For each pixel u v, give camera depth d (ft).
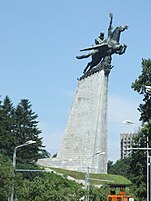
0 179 185.16
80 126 442.91
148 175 183.42
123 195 224.33
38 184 247.29
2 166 187.93
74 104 456.04
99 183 401.49
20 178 198.18
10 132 398.83
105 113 443.73
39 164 440.04
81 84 458.50
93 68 456.86
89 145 428.97
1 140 382.42
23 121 412.98
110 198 222.28
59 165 433.48
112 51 451.53
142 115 211.20
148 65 213.66
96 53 451.94
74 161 429.79
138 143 219.20
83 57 456.86
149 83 211.00
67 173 403.75
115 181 411.34
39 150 405.80
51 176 362.53
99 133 432.66
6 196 187.21
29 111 417.69
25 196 242.37
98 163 422.00
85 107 447.01
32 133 409.28
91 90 449.48
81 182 395.75
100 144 429.79
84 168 421.59
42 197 244.63
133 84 213.46
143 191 214.48
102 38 454.81
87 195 261.24
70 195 255.91
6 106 422.00
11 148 383.65
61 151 442.91
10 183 187.42
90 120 439.63
